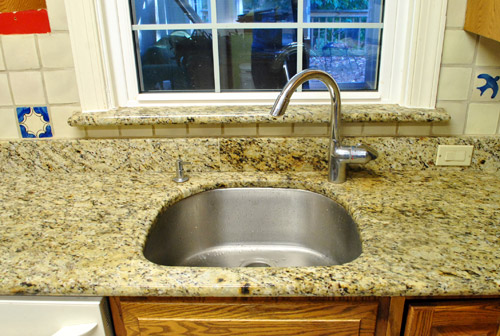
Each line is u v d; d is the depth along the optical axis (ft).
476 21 3.10
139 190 3.32
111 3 3.43
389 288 2.04
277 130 3.62
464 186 3.28
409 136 3.60
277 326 2.26
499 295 2.20
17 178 3.61
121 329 2.33
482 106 3.54
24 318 2.23
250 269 2.18
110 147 3.65
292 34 3.59
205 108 3.65
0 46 3.39
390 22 3.46
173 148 3.65
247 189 3.55
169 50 3.65
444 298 2.22
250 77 3.73
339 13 3.53
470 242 2.40
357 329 2.27
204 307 2.23
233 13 3.54
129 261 2.27
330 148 3.30
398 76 3.60
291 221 3.61
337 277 2.09
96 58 3.44
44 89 3.54
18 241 2.49
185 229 3.44
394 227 2.60
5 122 3.64
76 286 2.10
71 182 3.51
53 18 3.34
